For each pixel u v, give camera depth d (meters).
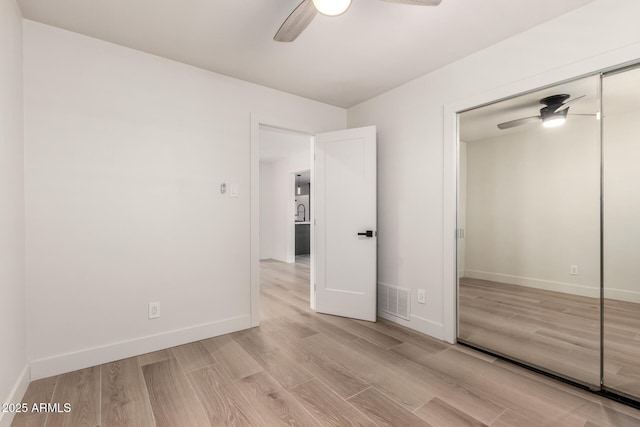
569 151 2.11
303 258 7.34
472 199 2.48
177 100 2.43
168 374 1.96
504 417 1.54
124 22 1.92
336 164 3.16
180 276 2.43
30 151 1.87
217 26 1.97
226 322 2.66
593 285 2.08
